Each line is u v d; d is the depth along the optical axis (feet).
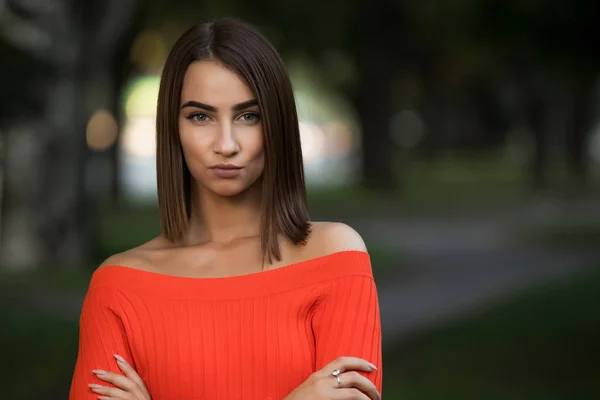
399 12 141.08
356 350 12.07
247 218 12.66
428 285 71.87
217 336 11.96
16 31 69.36
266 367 11.89
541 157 179.42
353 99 166.09
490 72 172.14
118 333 12.25
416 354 46.80
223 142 11.88
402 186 174.70
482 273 77.66
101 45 77.15
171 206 12.62
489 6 62.39
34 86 70.64
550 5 54.95
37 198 77.82
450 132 278.67
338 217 129.80
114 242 93.56
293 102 12.35
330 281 12.25
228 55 11.91
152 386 12.09
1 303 62.13
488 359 44.98
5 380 42.32
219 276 12.28
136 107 206.39
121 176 157.79
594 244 95.14
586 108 198.29
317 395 11.68
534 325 52.34
